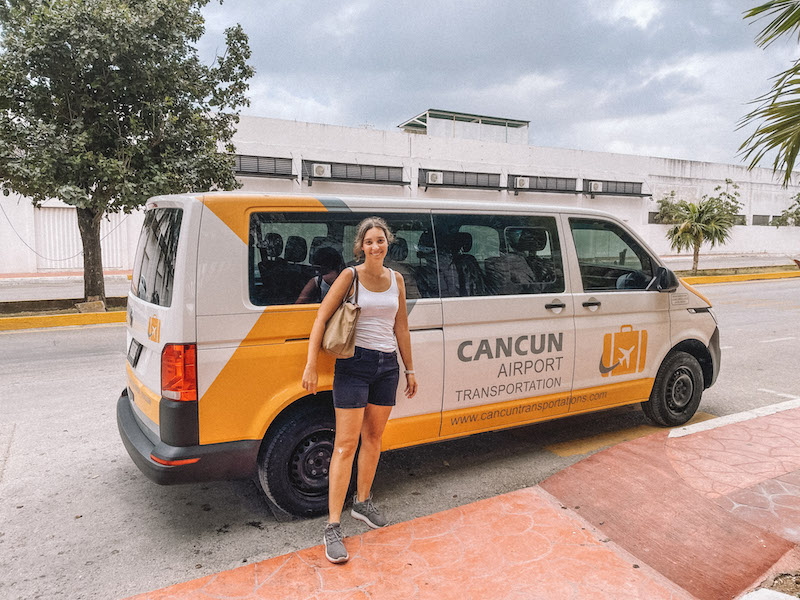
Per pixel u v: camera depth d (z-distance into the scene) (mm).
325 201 3299
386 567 2811
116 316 11109
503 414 3912
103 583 2773
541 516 3324
